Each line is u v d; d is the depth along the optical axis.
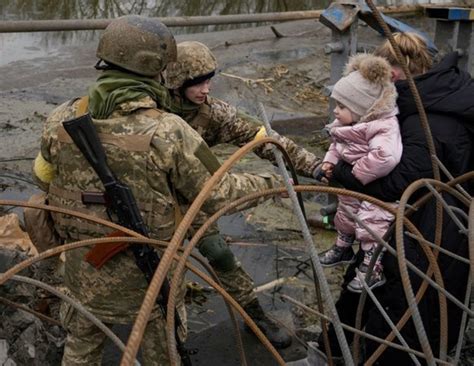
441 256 2.69
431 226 2.66
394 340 2.77
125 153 2.34
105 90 2.38
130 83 2.38
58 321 2.85
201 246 3.16
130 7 13.81
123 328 3.45
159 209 2.38
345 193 1.94
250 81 7.76
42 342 2.95
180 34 10.87
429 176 2.67
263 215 4.89
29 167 5.55
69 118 2.47
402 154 2.71
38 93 7.36
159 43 2.39
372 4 2.08
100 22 5.76
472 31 4.77
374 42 9.00
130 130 2.34
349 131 2.81
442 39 4.86
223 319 3.67
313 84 7.89
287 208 5.00
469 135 2.73
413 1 9.81
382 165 2.69
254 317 3.43
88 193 2.40
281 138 3.15
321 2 14.98
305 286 4.05
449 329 2.84
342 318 3.11
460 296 2.79
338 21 4.39
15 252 3.04
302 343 3.21
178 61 3.02
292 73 8.13
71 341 2.62
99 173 2.34
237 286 3.29
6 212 4.75
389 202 2.78
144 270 2.38
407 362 2.78
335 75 4.56
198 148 2.40
